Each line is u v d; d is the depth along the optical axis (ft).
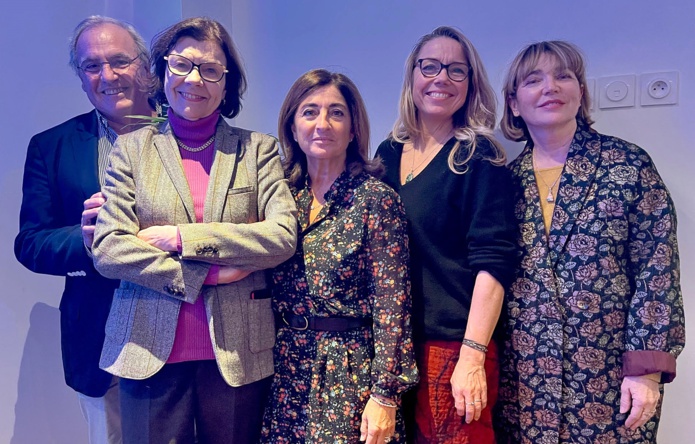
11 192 6.36
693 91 5.37
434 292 4.66
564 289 4.68
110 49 5.34
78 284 5.41
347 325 4.42
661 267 4.45
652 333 4.40
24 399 6.57
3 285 6.33
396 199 4.51
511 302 4.93
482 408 4.38
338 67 6.98
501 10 6.19
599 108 5.79
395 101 6.86
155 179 4.28
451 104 4.89
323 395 4.32
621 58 5.66
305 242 4.52
